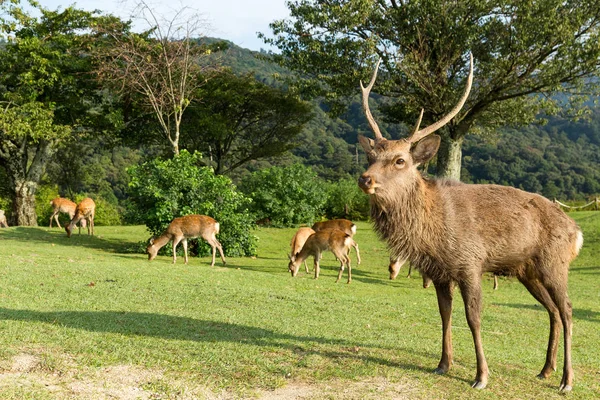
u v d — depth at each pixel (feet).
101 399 13.89
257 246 66.95
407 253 17.20
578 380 18.70
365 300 32.76
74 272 33.76
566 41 68.59
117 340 18.56
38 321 20.35
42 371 15.17
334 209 110.01
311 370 16.97
